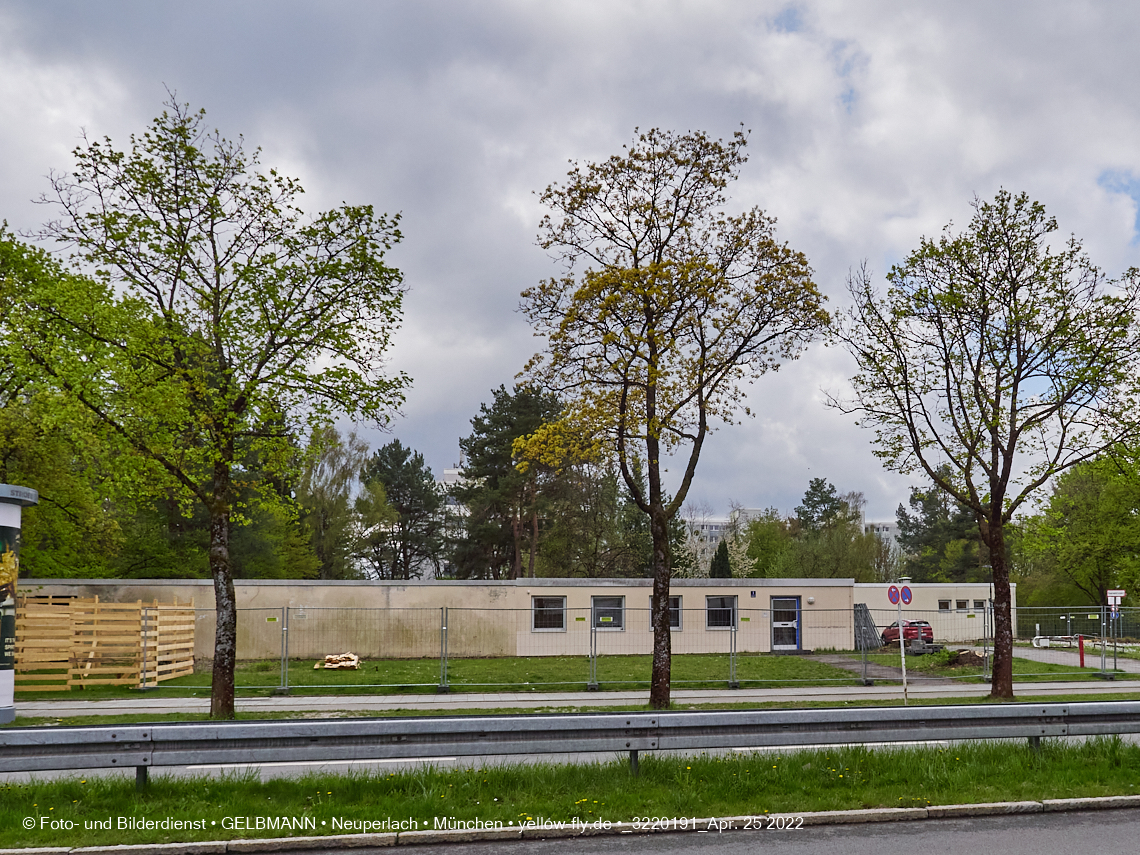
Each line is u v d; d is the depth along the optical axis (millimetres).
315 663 29500
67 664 23156
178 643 26281
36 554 30250
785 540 75062
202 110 16969
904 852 7031
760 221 19391
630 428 18766
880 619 44844
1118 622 32938
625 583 33906
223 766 10523
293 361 16844
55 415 16234
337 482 60375
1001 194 21156
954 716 9766
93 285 16344
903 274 21906
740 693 22438
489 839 7355
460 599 32594
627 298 18391
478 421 60312
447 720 8656
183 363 16656
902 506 95875
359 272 17234
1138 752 10328
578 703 20172
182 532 43625
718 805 8188
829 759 9758
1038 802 8352
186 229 16906
